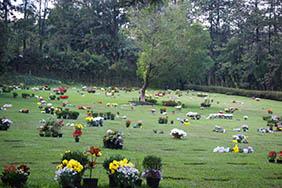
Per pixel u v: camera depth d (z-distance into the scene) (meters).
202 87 77.81
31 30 76.62
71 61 78.38
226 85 81.50
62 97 45.47
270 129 28.75
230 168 14.42
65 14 83.12
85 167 10.30
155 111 39.28
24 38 73.69
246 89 73.62
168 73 49.03
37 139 18.83
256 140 23.38
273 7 68.81
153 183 10.73
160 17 46.50
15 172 9.95
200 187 11.41
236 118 37.28
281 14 68.06
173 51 47.41
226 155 17.36
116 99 49.44
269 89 72.19
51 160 14.05
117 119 31.20
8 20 52.84
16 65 73.62
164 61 47.25
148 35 46.56
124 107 41.59
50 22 83.06
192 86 78.94
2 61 49.44
